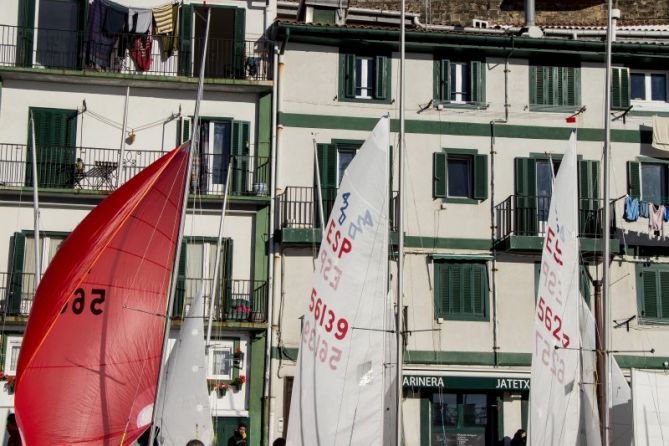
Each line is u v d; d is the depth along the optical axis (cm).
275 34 4572
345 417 2667
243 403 4328
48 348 2328
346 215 2733
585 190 4666
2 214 4375
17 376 2308
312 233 4391
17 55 4491
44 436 2300
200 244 4444
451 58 4700
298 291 4425
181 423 3127
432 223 4566
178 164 2491
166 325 2395
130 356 2408
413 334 4456
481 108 4675
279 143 4531
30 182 4394
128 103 4519
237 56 4584
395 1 5641
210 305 3816
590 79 4759
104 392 2359
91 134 4494
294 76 4591
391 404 3173
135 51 4556
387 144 2739
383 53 4650
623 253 4600
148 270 2452
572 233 3234
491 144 4656
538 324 3142
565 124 4712
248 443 4288
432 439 4375
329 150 4547
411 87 4653
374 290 2714
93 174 4438
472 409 4431
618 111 4738
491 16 5694
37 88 4491
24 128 4456
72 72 4450
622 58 4750
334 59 4616
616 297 4575
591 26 5344
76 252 2378
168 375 3152
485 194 4606
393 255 4488
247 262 4456
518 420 4425
